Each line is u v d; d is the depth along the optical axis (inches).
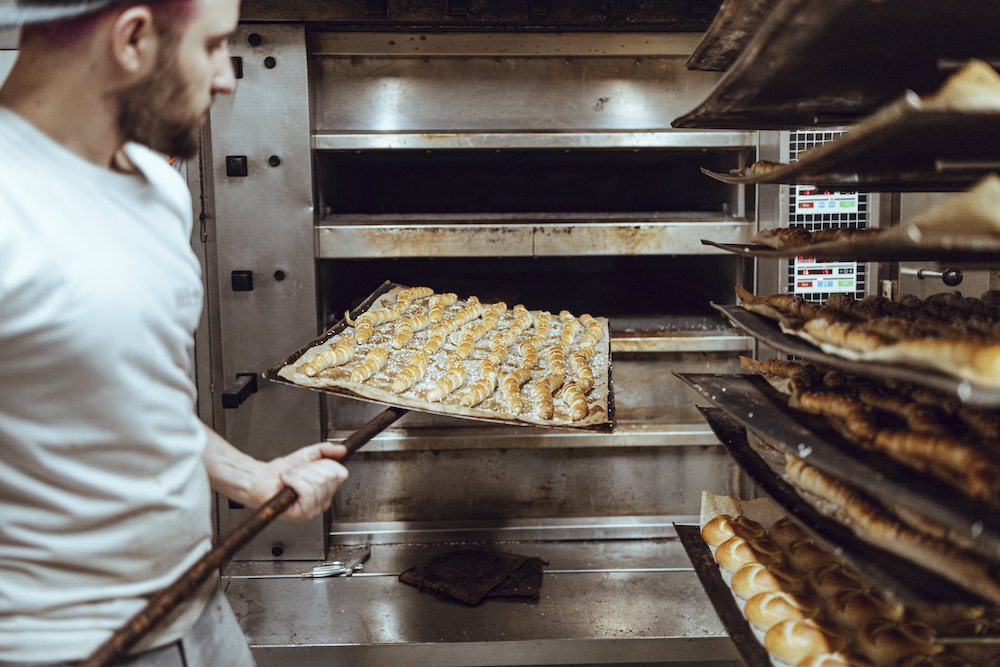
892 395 58.0
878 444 50.6
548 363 101.3
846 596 63.1
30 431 45.2
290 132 109.0
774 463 69.7
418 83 117.0
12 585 46.9
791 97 59.7
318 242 112.3
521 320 114.6
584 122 118.6
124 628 43.8
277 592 107.0
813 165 49.6
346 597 105.3
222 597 62.6
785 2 39.0
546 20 108.0
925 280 101.0
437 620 98.7
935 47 46.8
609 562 114.5
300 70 107.9
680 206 138.3
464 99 117.6
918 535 44.9
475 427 118.5
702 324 123.6
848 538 49.4
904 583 41.4
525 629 96.1
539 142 111.5
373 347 100.0
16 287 41.6
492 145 111.5
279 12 105.7
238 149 109.3
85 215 45.1
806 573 69.5
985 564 40.4
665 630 95.6
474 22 107.8
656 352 119.9
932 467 45.7
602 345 107.7
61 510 47.1
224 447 64.7
